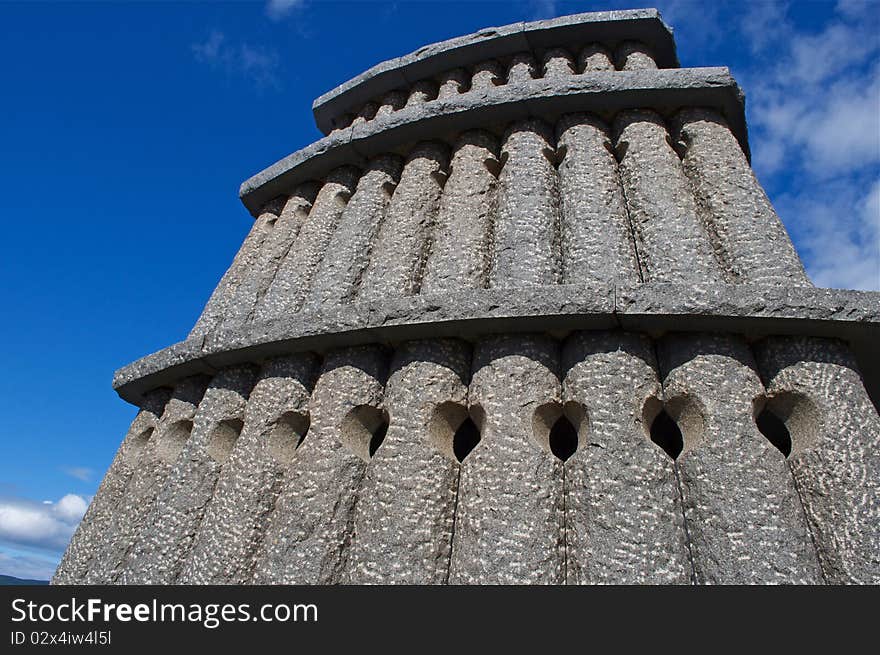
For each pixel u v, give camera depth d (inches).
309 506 197.5
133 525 246.8
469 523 173.9
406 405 202.2
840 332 183.3
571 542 168.4
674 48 337.4
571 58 342.6
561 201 251.0
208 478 234.2
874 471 162.9
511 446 181.9
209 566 203.0
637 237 233.8
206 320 312.5
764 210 226.8
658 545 159.0
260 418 229.8
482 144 285.1
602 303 190.2
